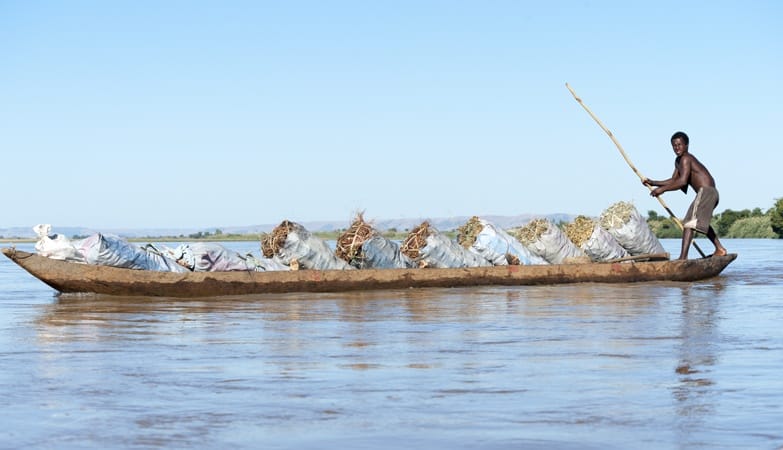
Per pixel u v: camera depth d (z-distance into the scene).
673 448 3.42
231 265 11.20
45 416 4.00
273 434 3.67
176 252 11.04
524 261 13.45
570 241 13.98
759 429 3.71
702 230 14.29
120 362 5.50
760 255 25.19
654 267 13.44
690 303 9.64
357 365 5.38
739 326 7.38
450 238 12.92
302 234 11.69
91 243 10.46
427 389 4.60
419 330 7.18
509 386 4.68
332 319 8.04
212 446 3.49
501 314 8.46
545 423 3.84
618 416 3.96
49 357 5.71
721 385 4.68
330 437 3.62
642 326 7.39
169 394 4.48
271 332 7.05
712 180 14.32
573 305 9.42
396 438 3.60
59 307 9.29
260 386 4.70
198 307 9.23
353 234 12.14
